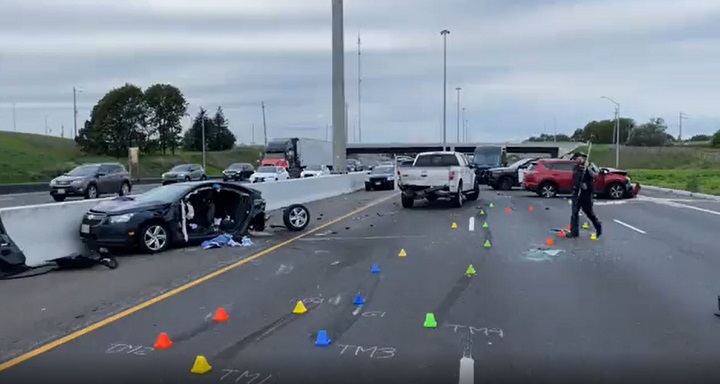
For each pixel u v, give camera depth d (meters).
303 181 28.59
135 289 9.18
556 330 6.88
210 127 111.31
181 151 99.12
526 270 10.50
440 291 8.90
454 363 5.84
